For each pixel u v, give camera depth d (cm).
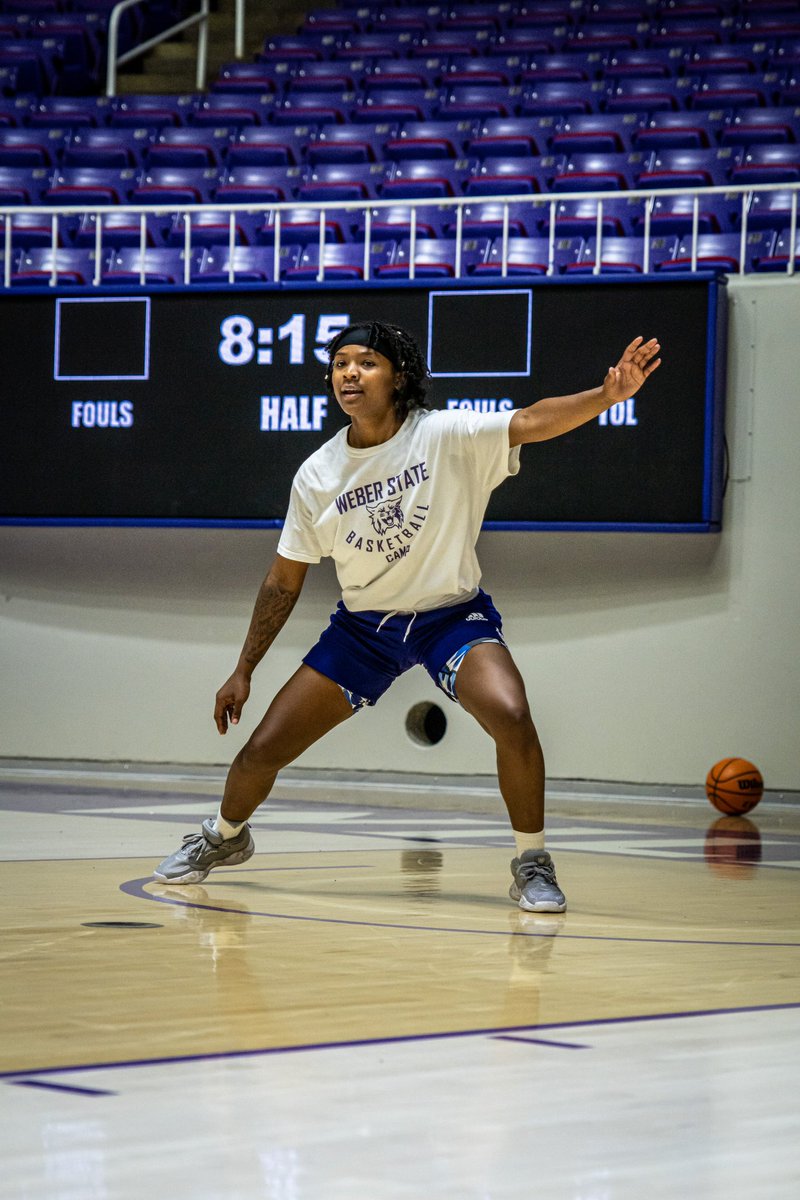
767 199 1566
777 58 1898
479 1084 315
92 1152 264
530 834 607
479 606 616
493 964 468
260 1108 293
